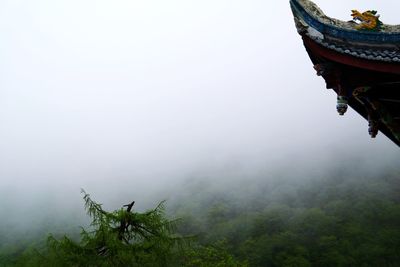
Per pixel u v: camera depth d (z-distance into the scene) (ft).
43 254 27.22
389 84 20.94
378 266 170.60
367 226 203.72
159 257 26.81
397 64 20.34
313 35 21.25
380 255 175.01
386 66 20.45
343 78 21.43
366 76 20.99
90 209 27.35
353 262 171.53
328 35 21.34
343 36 21.33
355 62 20.80
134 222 27.66
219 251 61.72
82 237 27.48
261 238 202.69
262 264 182.29
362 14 21.61
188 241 29.50
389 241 182.29
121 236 27.14
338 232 200.03
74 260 25.34
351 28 21.49
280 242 194.08
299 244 195.93
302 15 21.81
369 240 186.91
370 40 21.12
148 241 27.02
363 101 22.15
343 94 21.42
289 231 201.67
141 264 26.07
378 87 21.25
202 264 55.36
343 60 20.93
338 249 183.32
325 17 21.70
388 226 200.34
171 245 28.22
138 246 26.18
